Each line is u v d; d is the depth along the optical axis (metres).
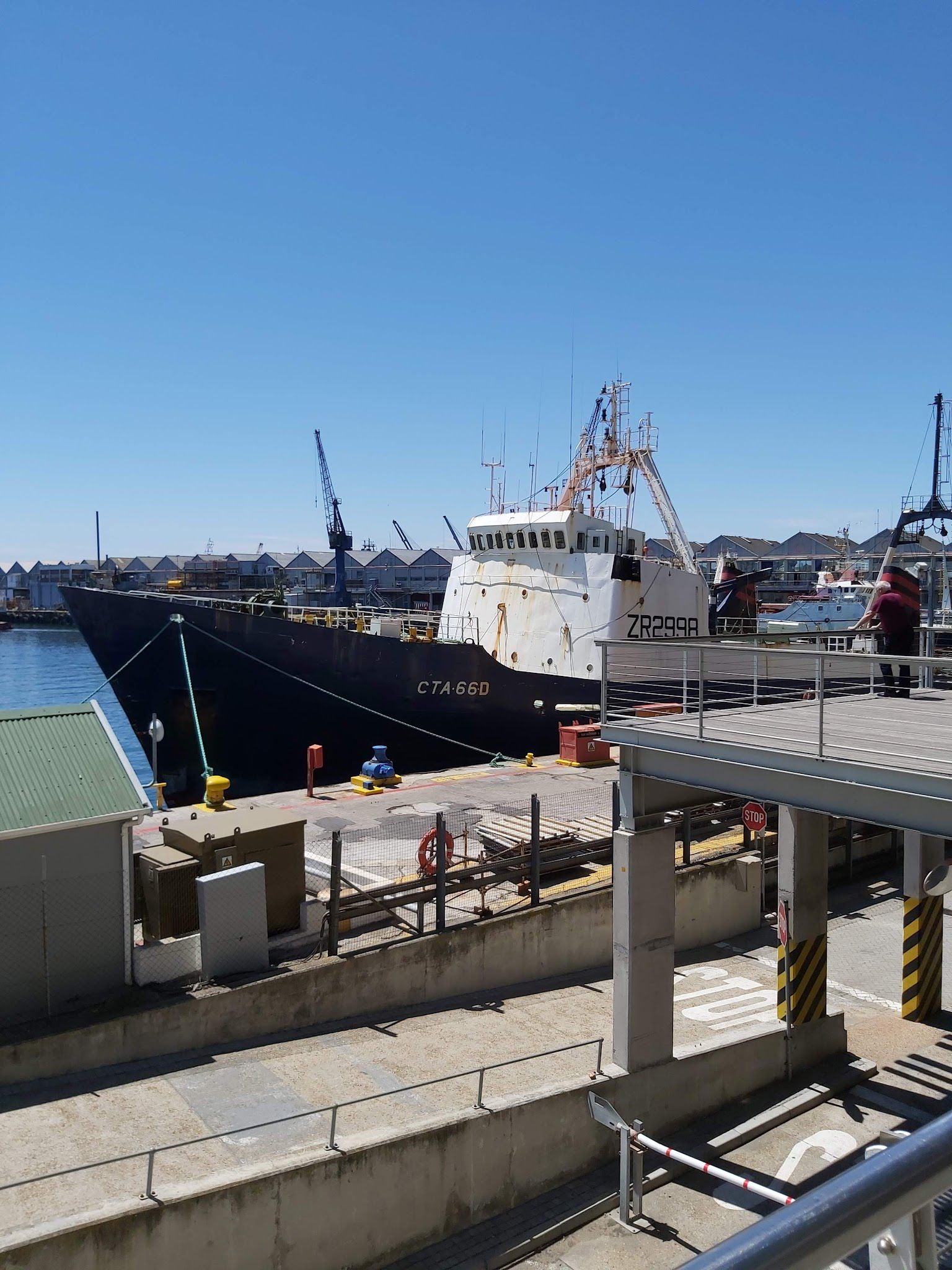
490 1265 8.52
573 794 20.28
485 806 19.23
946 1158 1.55
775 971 15.40
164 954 10.80
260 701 25.02
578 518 27.88
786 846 11.85
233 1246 7.67
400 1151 8.55
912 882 13.77
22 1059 9.30
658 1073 10.31
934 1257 1.59
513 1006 12.73
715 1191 9.57
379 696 25.30
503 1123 9.25
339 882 11.86
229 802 19.67
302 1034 11.11
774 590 107.25
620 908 10.07
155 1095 9.33
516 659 28.52
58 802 10.05
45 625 153.25
